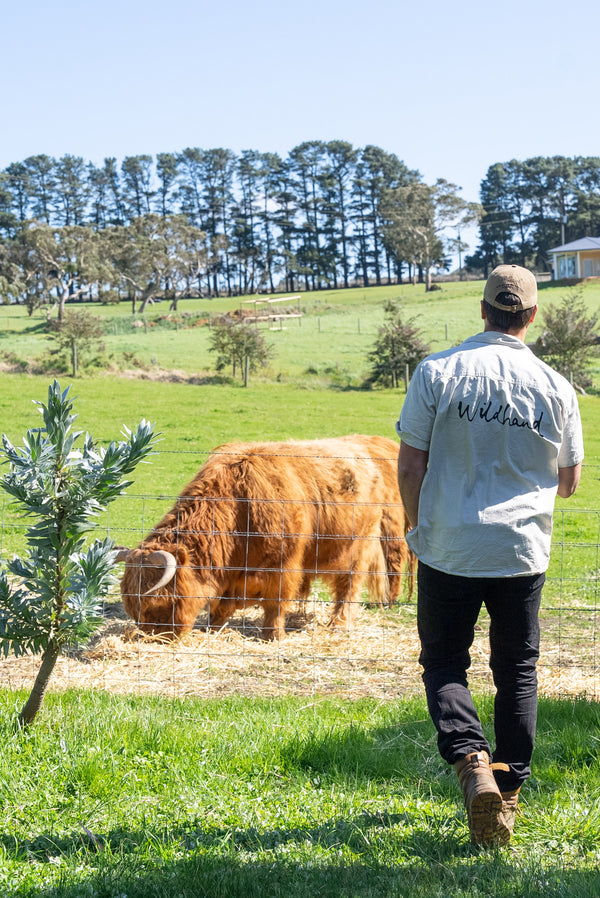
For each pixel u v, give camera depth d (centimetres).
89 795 395
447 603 350
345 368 5347
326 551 912
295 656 744
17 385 3897
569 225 15125
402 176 16188
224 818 369
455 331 6950
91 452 465
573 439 359
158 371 5025
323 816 373
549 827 356
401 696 605
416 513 358
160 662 705
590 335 4725
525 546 338
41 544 459
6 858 329
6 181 16362
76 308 12638
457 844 342
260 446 920
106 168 16925
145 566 768
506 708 354
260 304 12444
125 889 305
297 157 16050
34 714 474
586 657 746
